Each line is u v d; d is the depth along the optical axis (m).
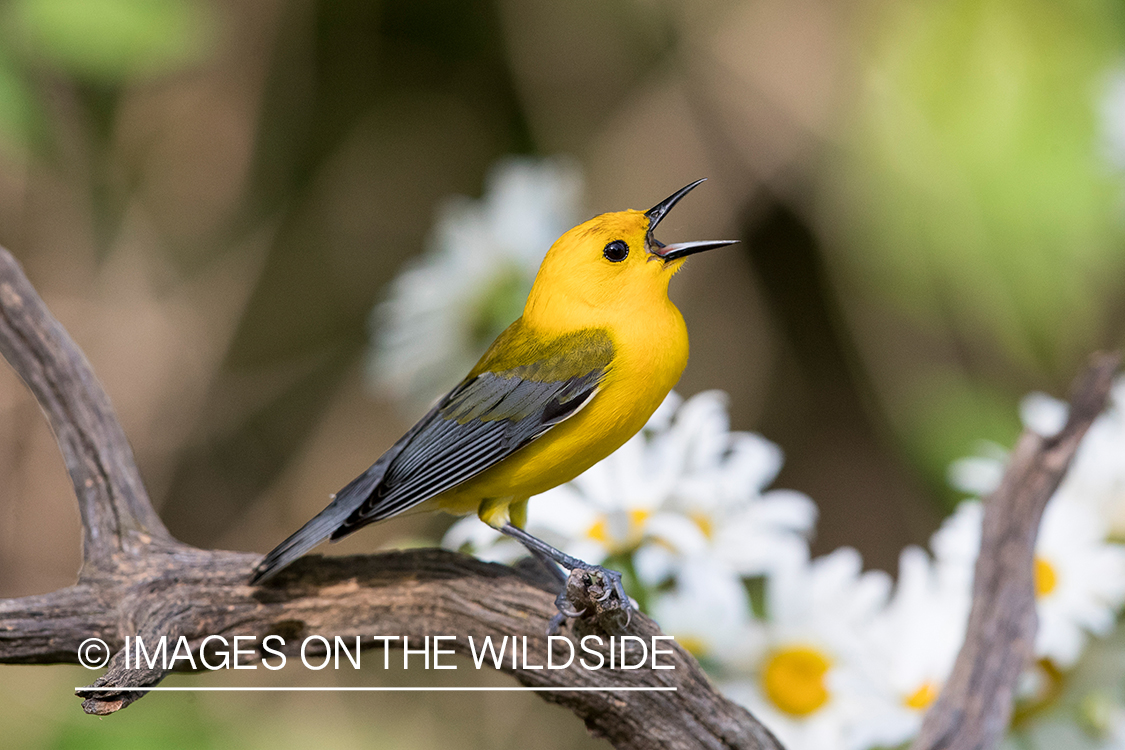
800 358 13.41
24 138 10.73
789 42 12.08
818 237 12.27
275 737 10.69
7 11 10.45
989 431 11.28
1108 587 6.37
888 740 6.08
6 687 9.49
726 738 5.68
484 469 5.94
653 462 6.28
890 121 11.46
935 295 11.52
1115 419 6.93
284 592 5.72
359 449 12.76
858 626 6.34
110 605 5.72
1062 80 11.00
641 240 6.18
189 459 12.73
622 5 12.39
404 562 5.79
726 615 6.29
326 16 12.86
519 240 9.45
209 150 12.62
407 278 9.66
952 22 11.37
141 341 12.44
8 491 11.84
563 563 5.84
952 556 6.68
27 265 12.13
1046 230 11.03
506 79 13.13
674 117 12.41
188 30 10.41
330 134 13.18
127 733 9.24
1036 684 6.38
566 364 5.95
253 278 12.87
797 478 13.23
